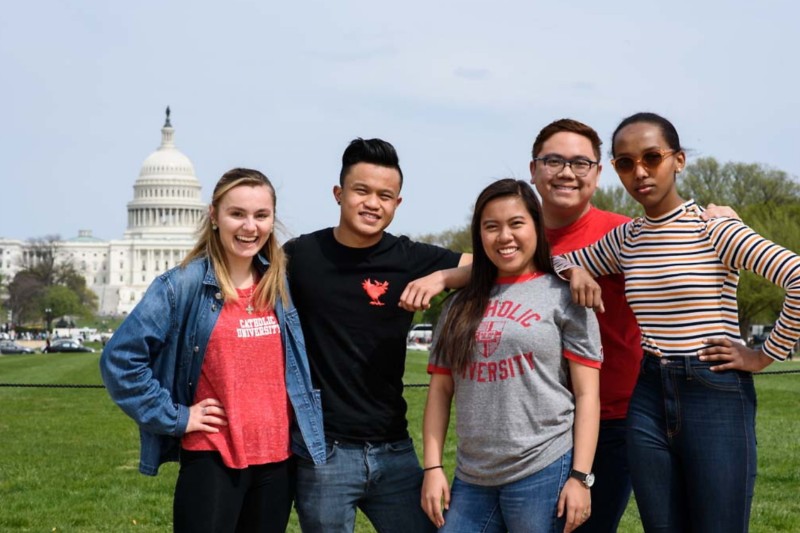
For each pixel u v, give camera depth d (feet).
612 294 21.48
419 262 22.02
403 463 21.53
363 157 21.08
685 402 18.79
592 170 22.17
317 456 20.61
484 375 19.35
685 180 254.06
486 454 19.34
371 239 21.61
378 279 21.47
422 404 85.92
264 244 20.85
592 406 19.35
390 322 21.40
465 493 19.83
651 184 19.45
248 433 20.18
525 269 20.13
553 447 19.16
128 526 36.06
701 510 18.63
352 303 21.25
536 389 19.10
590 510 20.30
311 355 21.40
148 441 20.49
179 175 652.48
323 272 21.39
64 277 540.93
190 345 20.21
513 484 19.20
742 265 18.62
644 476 19.17
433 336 20.83
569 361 19.60
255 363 20.31
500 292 19.97
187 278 20.27
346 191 21.18
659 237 19.52
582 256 21.45
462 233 315.37
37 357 237.45
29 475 47.55
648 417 19.26
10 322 488.44
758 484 41.14
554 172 22.09
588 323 19.53
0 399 98.02
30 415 80.48
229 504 19.88
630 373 21.57
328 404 21.12
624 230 20.67
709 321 18.85
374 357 21.26
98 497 41.68
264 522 20.49
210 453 20.01
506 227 19.45
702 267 18.92
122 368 19.65
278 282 20.59
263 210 20.21
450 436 57.72
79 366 176.96
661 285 19.16
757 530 32.91
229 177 20.29
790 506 36.65
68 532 35.12
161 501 40.81
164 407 19.79
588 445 19.13
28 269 536.83
